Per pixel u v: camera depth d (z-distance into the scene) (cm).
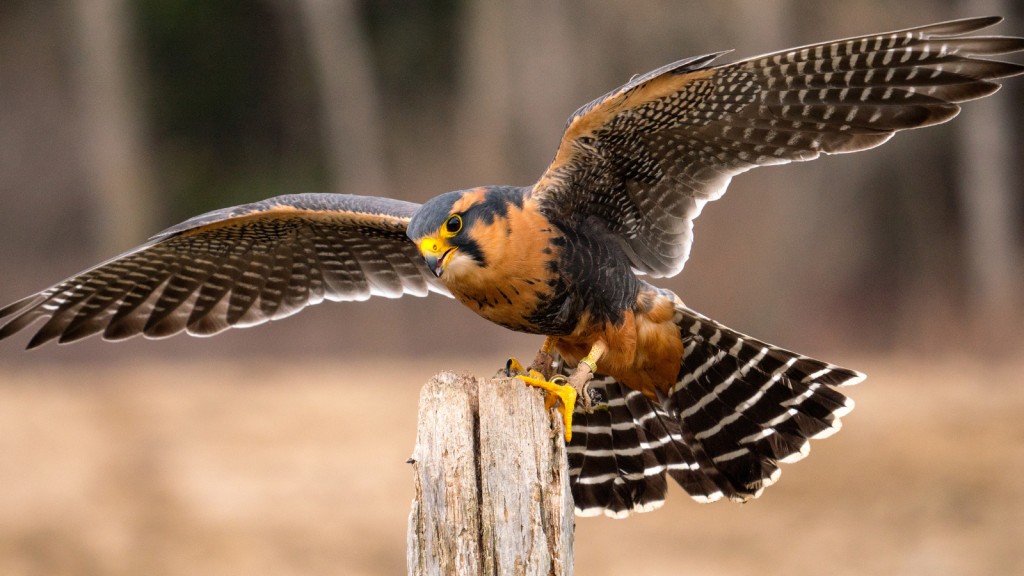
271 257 773
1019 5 3469
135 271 758
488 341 3055
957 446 1667
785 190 3281
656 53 3612
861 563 1313
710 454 729
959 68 586
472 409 510
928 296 3434
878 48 589
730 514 1501
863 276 3453
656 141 649
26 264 3881
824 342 3186
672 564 1341
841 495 1510
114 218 3769
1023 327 3050
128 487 1485
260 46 4050
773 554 1349
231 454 1659
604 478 739
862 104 614
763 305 3178
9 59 4100
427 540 498
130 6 3862
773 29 3388
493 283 636
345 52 3938
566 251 641
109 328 770
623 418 741
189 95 4025
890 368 2617
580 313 657
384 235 749
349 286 785
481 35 3772
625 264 670
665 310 687
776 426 718
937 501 1451
